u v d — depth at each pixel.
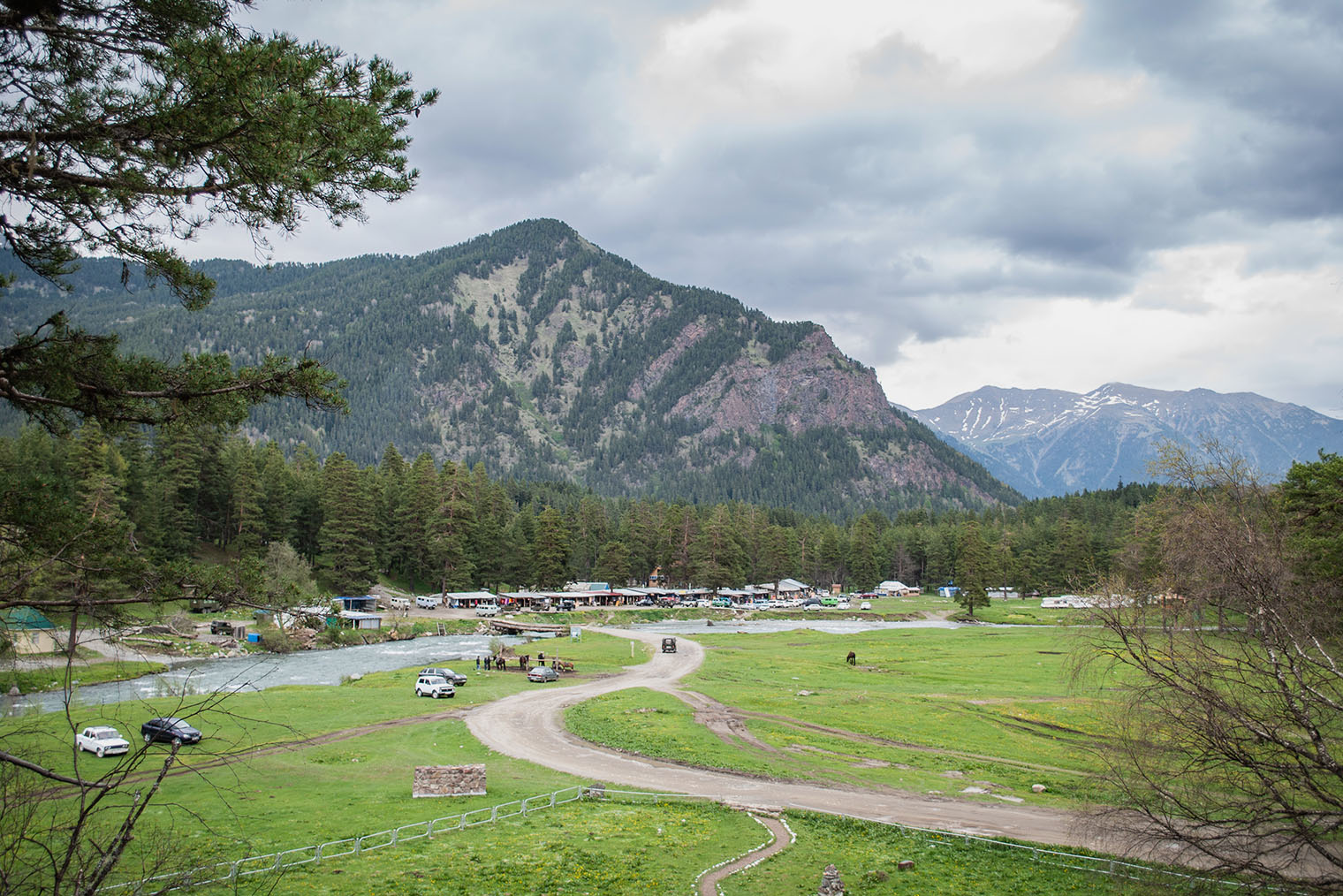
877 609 178.50
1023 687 69.44
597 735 48.44
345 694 62.38
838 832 31.02
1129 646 20.44
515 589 163.12
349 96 12.85
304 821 30.70
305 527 140.88
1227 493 23.16
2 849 9.81
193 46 11.28
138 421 13.44
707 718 54.38
